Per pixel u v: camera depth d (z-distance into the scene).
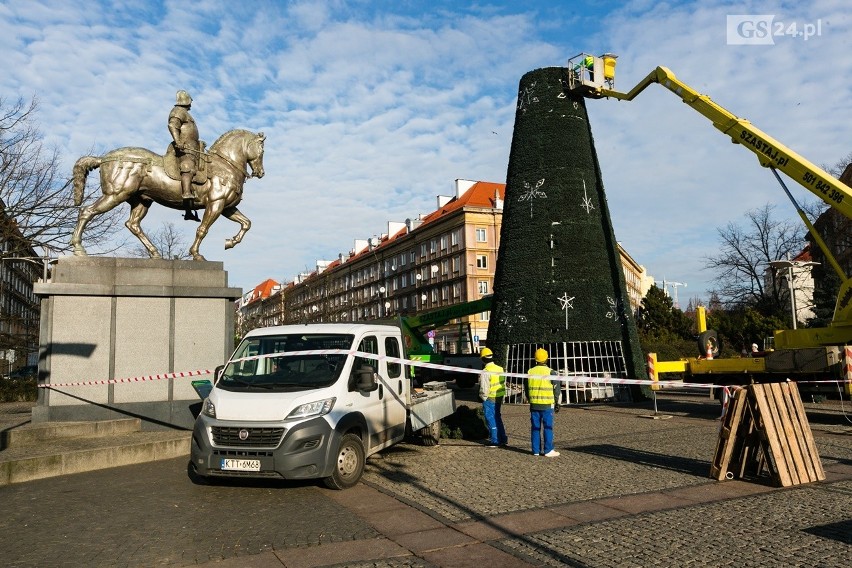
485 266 61.72
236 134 13.61
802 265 27.05
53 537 5.85
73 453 8.95
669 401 21.33
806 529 5.81
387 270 78.19
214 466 7.37
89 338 11.73
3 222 22.39
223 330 12.77
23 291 45.94
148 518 6.47
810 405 18.64
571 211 22.08
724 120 16.14
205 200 13.00
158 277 12.43
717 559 5.02
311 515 6.53
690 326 58.62
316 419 7.45
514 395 22.17
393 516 6.46
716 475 8.04
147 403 11.94
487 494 7.39
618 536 5.66
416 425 10.16
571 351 22.67
